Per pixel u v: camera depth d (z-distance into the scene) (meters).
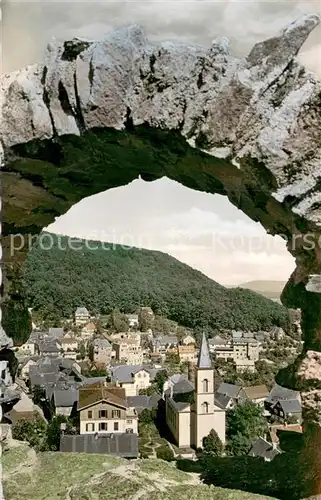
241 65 5.33
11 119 5.57
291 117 5.18
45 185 6.47
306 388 5.53
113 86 5.35
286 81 5.25
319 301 5.60
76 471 6.93
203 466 7.13
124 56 5.33
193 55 5.34
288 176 5.19
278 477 6.35
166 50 5.29
